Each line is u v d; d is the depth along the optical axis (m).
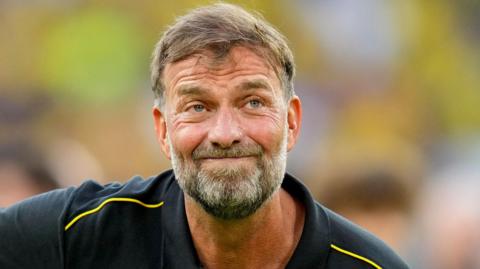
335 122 32.91
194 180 7.94
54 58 32.22
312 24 34.59
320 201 11.31
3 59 32.47
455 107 36.53
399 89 35.28
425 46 36.84
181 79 7.99
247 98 7.92
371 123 33.59
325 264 8.55
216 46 7.91
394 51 35.66
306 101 32.97
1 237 8.76
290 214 8.69
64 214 8.73
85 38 32.19
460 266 13.77
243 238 8.36
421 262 12.92
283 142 8.09
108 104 31.00
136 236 8.70
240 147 7.84
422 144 34.31
